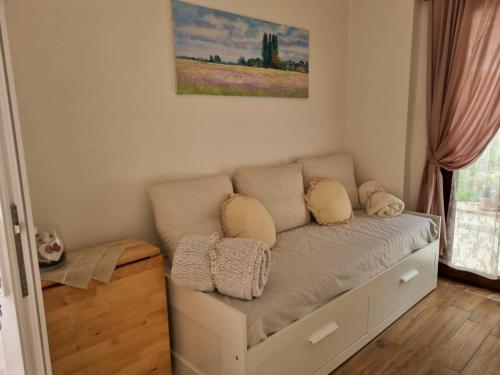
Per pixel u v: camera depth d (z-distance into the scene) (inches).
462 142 107.1
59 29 66.6
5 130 35.0
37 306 39.0
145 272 66.4
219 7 89.8
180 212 78.4
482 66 101.7
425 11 115.0
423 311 98.8
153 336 68.7
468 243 112.0
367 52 125.6
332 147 130.8
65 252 62.2
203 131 91.0
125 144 77.7
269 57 102.7
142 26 77.2
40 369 39.9
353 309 77.9
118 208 78.4
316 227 103.3
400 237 95.0
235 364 58.8
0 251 35.7
